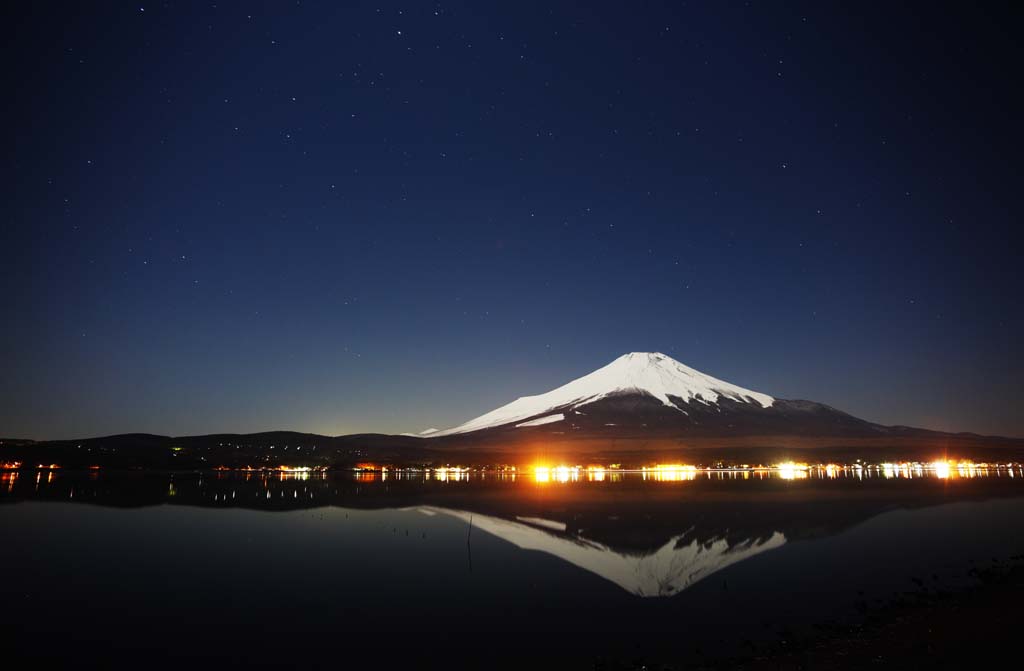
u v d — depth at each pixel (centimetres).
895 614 1752
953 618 1593
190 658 1684
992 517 4434
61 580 2628
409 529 4222
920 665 1252
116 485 9506
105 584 2552
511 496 7425
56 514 5069
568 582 2556
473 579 2623
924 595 2030
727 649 1638
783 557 2998
